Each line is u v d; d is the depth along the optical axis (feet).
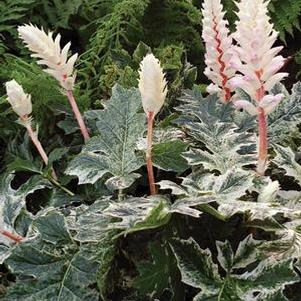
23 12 9.08
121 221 5.24
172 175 6.26
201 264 5.16
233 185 5.33
